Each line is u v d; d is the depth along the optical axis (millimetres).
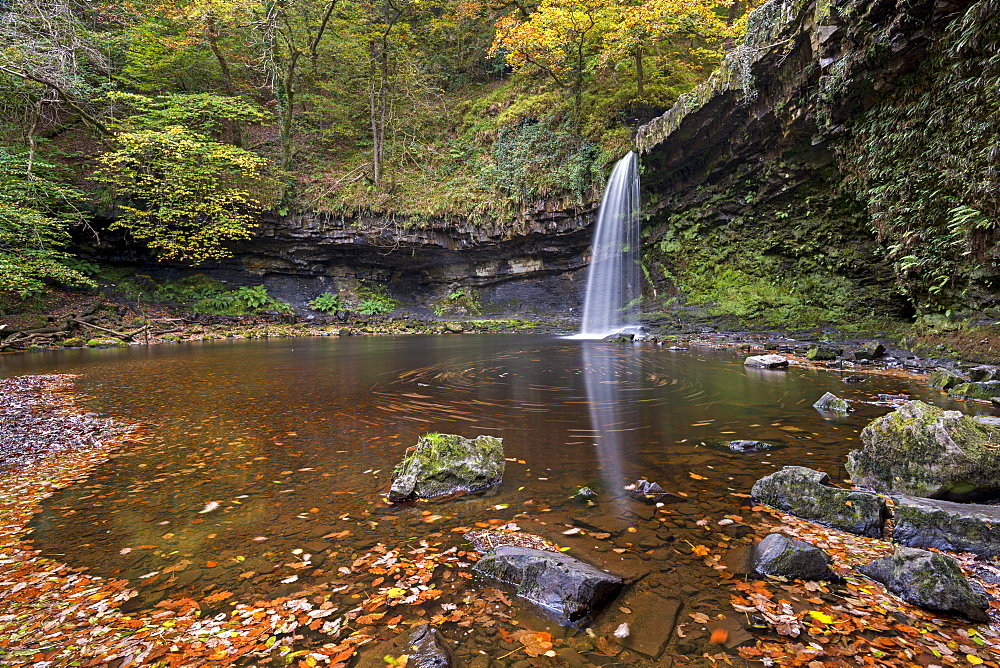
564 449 3971
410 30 25375
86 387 7062
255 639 1677
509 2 24188
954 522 2299
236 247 21516
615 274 19406
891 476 3039
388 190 22188
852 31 8859
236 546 2369
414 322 21781
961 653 1568
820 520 2594
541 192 20203
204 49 22094
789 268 14344
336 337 18203
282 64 22891
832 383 6969
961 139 7438
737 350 11836
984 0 6695
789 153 13023
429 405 5723
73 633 1706
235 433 4512
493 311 23109
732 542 2373
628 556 2236
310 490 3105
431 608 1856
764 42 11203
